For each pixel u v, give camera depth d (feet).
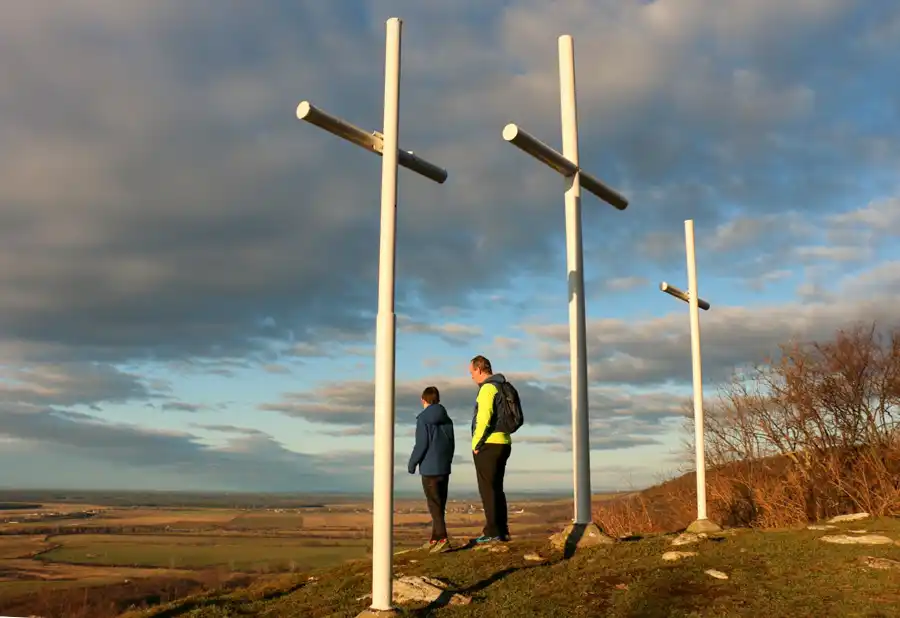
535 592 21.79
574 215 30.48
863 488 43.93
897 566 23.15
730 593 20.90
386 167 22.12
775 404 52.49
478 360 30.40
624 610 19.61
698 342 36.47
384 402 20.51
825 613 18.85
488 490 29.78
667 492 60.03
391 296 21.20
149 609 25.12
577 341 29.66
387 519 19.97
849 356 49.16
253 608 23.77
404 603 20.80
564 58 32.22
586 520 28.60
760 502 49.08
